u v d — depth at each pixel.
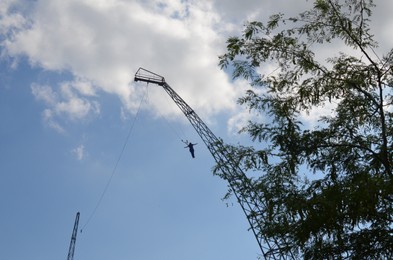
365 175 12.33
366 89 14.68
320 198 12.46
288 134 14.41
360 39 15.02
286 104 15.12
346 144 14.13
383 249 12.86
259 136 14.83
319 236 13.21
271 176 14.64
